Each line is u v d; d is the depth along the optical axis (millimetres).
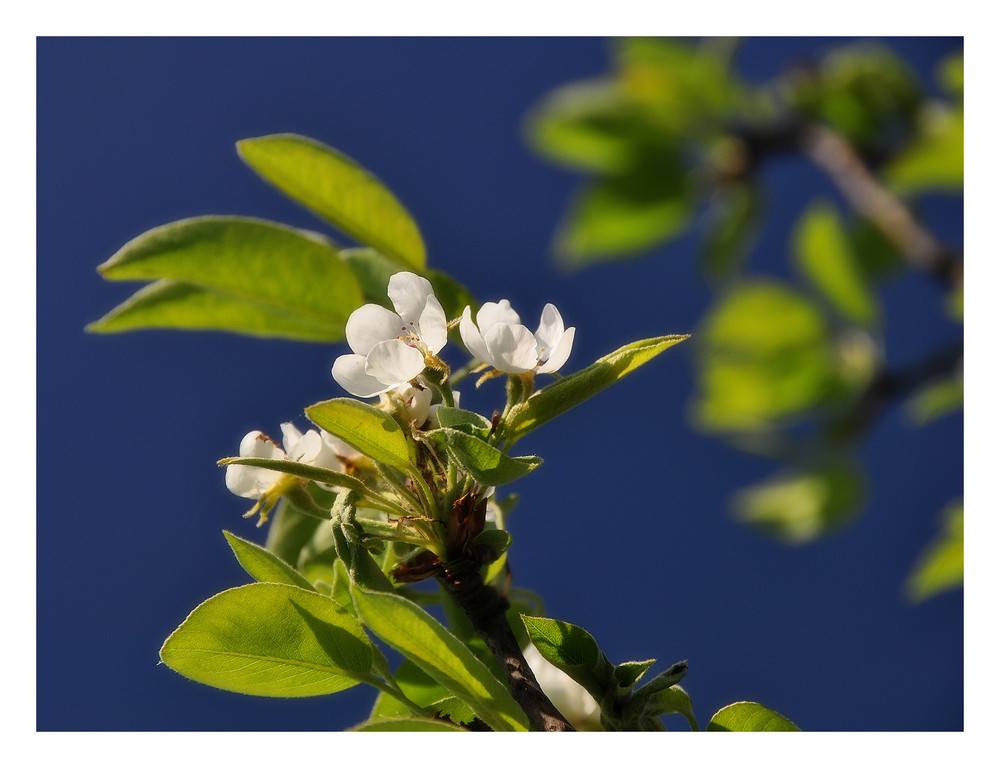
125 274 1015
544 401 947
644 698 957
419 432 954
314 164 1031
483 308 960
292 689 958
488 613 962
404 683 992
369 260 1046
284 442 985
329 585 1006
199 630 951
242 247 1021
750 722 966
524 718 938
